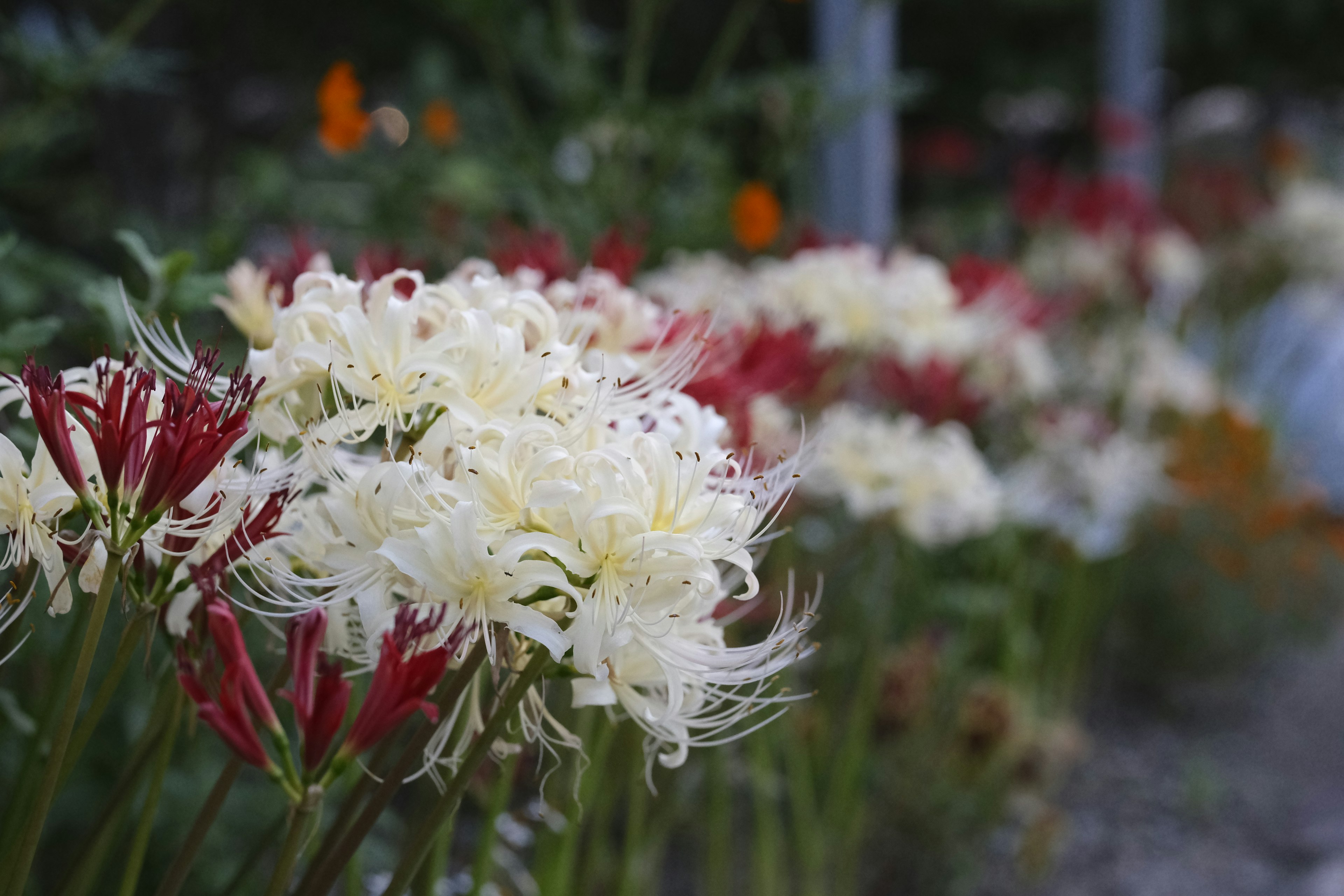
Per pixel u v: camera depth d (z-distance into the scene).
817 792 2.94
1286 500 4.69
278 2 4.75
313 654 0.91
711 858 2.40
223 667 1.04
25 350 1.42
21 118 2.51
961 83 6.22
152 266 1.41
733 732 2.33
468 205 3.37
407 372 1.01
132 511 0.89
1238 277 5.59
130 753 1.79
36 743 1.18
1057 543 3.64
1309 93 8.09
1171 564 4.64
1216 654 4.69
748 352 1.56
